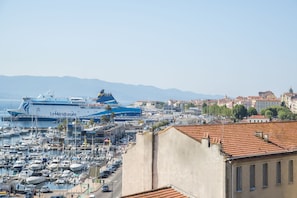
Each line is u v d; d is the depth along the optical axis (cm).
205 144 4428
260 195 4725
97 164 17862
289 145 5266
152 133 4956
